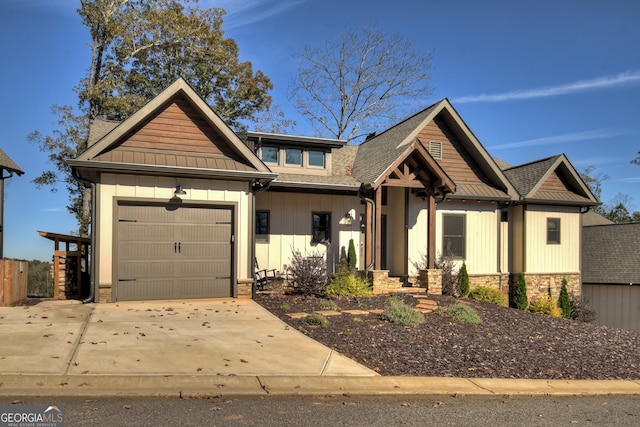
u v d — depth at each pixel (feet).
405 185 48.08
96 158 36.42
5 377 17.53
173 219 38.04
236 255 39.47
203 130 40.98
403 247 53.93
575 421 17.03
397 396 18.80
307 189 48.70
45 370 18.58
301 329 28.94
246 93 95.86
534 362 25.18
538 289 59.47
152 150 39.24
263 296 40.81
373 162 53.52
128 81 86.17
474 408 17.85
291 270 43.70
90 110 80.02
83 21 81.46
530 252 59.36
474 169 59.62
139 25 84.43
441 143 58.44
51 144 77.77
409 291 46.98
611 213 130.72
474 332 31.42
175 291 37.91
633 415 18.10
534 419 16.99
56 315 29.81
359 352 24.54
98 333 25.31
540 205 60.34
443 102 57.31
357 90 109.40
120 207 36.63
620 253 64.69
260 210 49.37
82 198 81.51
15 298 35.47
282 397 17.78
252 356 22.31
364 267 51.60
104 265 35.88
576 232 62.23
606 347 30.32
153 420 14.71
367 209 48.39
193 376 18.88
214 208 39.32
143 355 21.44
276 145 52.03
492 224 58.85
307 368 20.98
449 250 53.88
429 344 27.22
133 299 36.73
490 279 58.29
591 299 64.44
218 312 32.99
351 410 16.78
